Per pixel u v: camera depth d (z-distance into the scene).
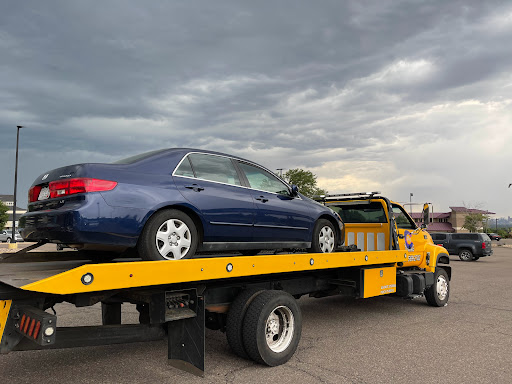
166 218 3.84
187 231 4.00
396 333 5.57
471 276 13.39
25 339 3.03
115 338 3.51
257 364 4.17
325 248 5.88
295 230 5.30
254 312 4.04
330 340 5.19
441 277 7.75
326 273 5.88
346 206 7.73
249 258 4.07
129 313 6.69
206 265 3.67
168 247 3.81
